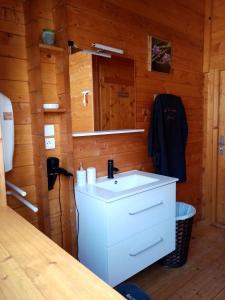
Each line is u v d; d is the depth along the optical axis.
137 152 2.33
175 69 2.57
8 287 0.62
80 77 1.82
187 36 2.66
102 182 1.91
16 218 1.06
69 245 1.85
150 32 2.30
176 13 2.52
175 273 2.07
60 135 1.81
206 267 2.14
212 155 2.95
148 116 2.36
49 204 1.79
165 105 2.33
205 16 2.84
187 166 2.83
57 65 1.73
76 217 1.82
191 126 2.83
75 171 1.90
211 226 2.96
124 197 1.61
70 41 1.75
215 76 2.83
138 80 2.23
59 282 0.64
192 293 1.83
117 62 2.05
